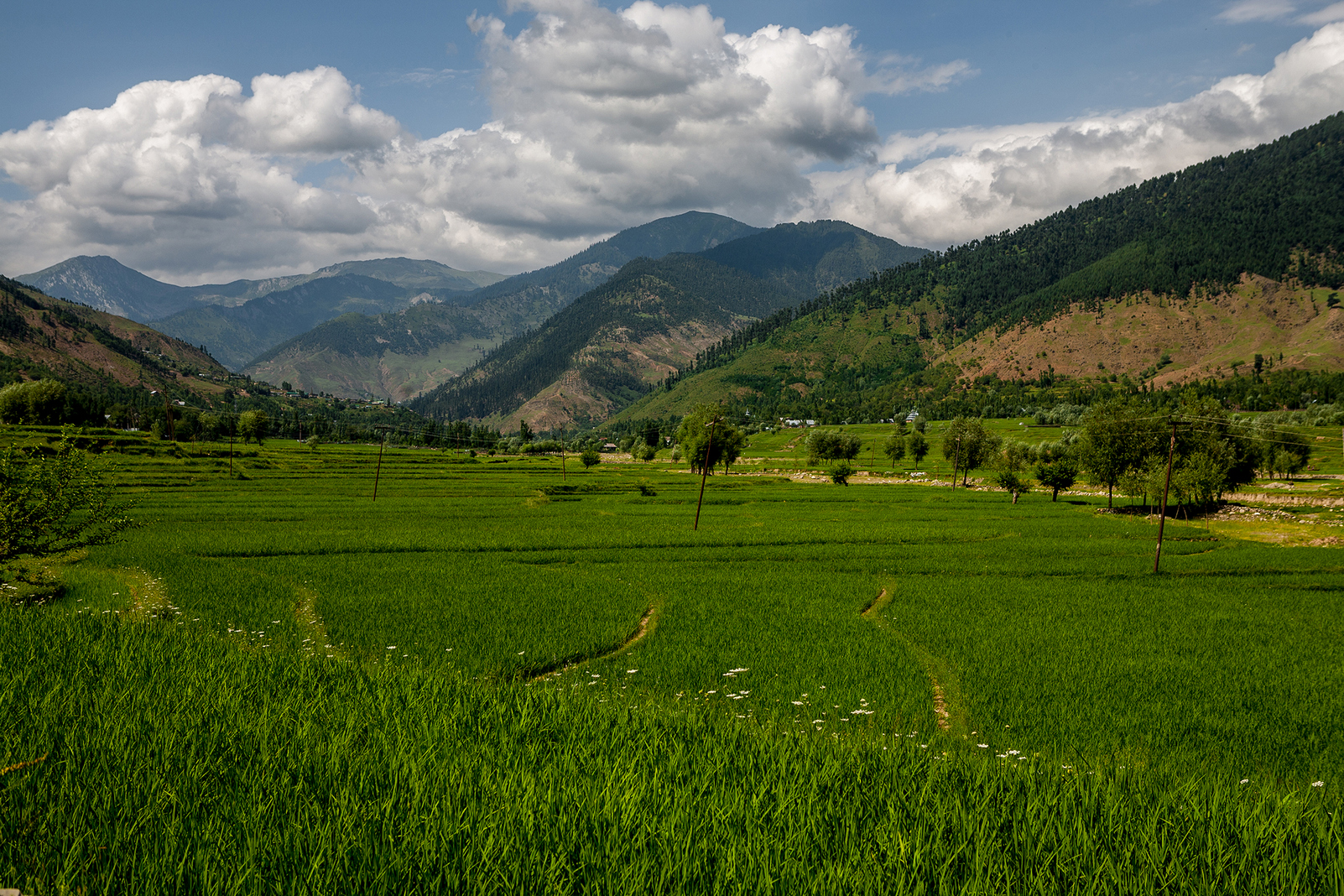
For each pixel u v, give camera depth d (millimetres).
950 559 47312
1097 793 6715
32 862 4516
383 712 8617
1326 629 28625
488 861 4816
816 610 30594
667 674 20391
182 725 7461
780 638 25297
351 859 4789
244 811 5449
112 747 6684
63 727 7133
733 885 4617
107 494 25359
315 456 138125
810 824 5582
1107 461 82812
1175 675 21328
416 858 4793
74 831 5000
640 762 7180
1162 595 36250
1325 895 4918
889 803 6176
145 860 4598
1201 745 15492
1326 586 39344
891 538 55969
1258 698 19125
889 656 22578
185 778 6070
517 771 6594
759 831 5434
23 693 8328
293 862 4727
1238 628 28766
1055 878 4922
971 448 120250
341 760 6738
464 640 23391
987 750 12016
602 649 23047
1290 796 6609
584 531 58375
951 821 5812
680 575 40438
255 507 73625
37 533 23547
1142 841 5578
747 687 18828
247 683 9672
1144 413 85812
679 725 8875
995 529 62969
